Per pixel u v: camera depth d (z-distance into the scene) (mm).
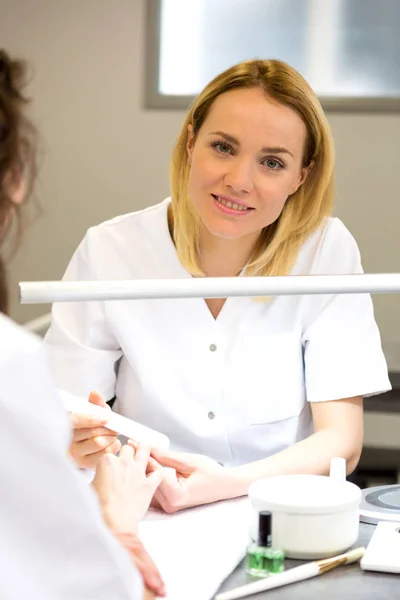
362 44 3920
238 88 1647
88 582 907
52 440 873
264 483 1365
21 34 4051
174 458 1522
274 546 1273
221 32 3979
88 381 1846
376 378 1831
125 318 1810
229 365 1812
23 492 869
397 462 3740
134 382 1857
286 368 1831
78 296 1269
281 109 1636
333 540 1268
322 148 1717
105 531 923
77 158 4086
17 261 4117
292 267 1832
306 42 3938
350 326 1845
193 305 1807
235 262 1824
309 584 1179
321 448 1699
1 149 914
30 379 867
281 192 1650
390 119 3947
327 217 1823
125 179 4078
